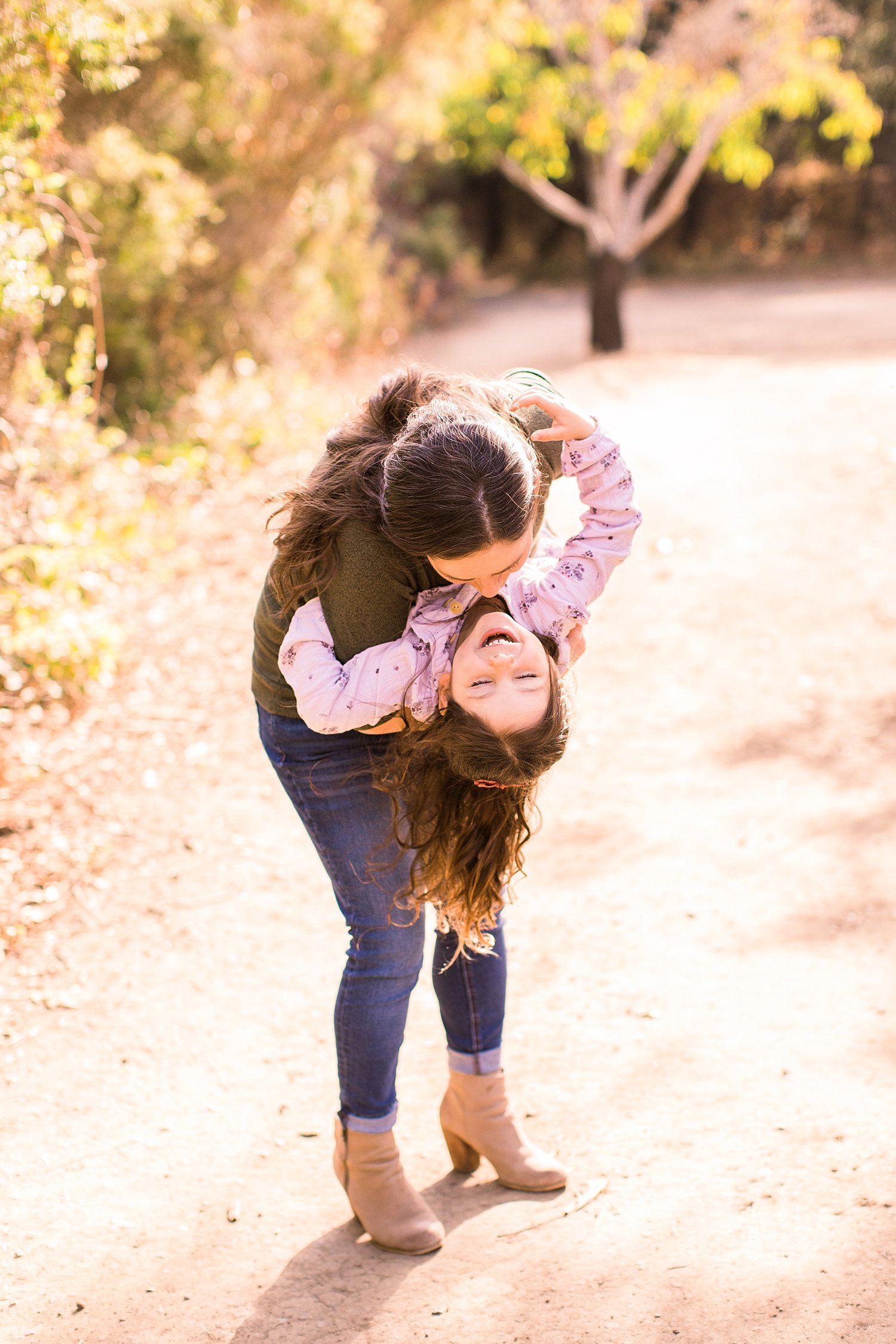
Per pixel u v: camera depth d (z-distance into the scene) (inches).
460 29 440.5
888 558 233.6
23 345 215.2
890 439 299.3
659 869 147.4
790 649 204.8
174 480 295.1
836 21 567.5
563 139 608.7
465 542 70.6
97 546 232.5
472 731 77.0
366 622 79.0
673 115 577.3
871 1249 89.6
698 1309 86.1
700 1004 122.1
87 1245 97.0
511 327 858.8
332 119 407.2
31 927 140.6
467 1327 86.6
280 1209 100.5
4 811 162.9
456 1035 100.3
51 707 191.0
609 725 185.8
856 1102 105.8
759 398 371.2
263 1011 126.3
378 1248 95.4
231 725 189.2
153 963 134.4
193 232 362.6
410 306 797.2
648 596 230.7
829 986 123.0
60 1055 120.2
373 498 76.7
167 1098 114.1
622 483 84.4
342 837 88.7
